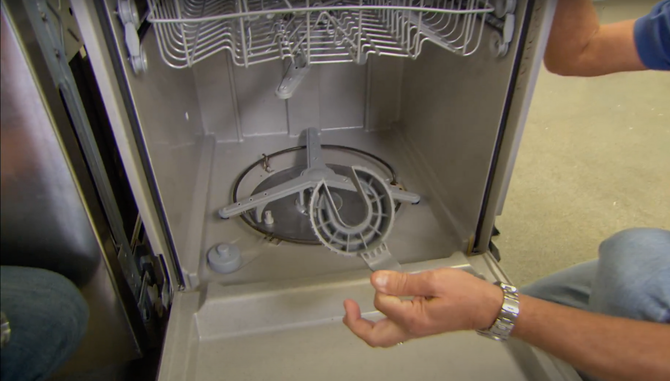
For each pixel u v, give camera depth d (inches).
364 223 28.5
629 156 54.7
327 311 29.0
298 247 35.1
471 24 28.5
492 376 26.0
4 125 17.5
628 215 45.6
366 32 30.7
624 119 62.4
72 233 20.8
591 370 19.9
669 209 46.4
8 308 16.8
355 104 48.3
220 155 45.8
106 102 21.2
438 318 20.3
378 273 21.0
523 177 51.1
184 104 38.4
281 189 37.4
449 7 31.9
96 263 22.0
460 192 35.0
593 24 28.5
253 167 43.6
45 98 17.8
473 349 27.5
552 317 20.2
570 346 19.8
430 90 40.1
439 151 38.9
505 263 40.2
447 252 34.5
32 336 17.0
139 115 23.6
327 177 38.0
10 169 18.5
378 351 27.3
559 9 27.7
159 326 29.9
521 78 25.7
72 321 18.9
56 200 19.7
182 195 33.8
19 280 18.1
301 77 30.1
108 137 29.0
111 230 23.4
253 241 35.6
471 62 31.5
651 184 50.0
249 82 45.1
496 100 28.1
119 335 25.3
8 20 15.8
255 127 47.9
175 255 29.3
